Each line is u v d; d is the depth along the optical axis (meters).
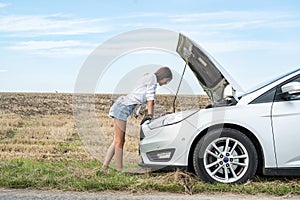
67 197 5.27
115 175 6.23
